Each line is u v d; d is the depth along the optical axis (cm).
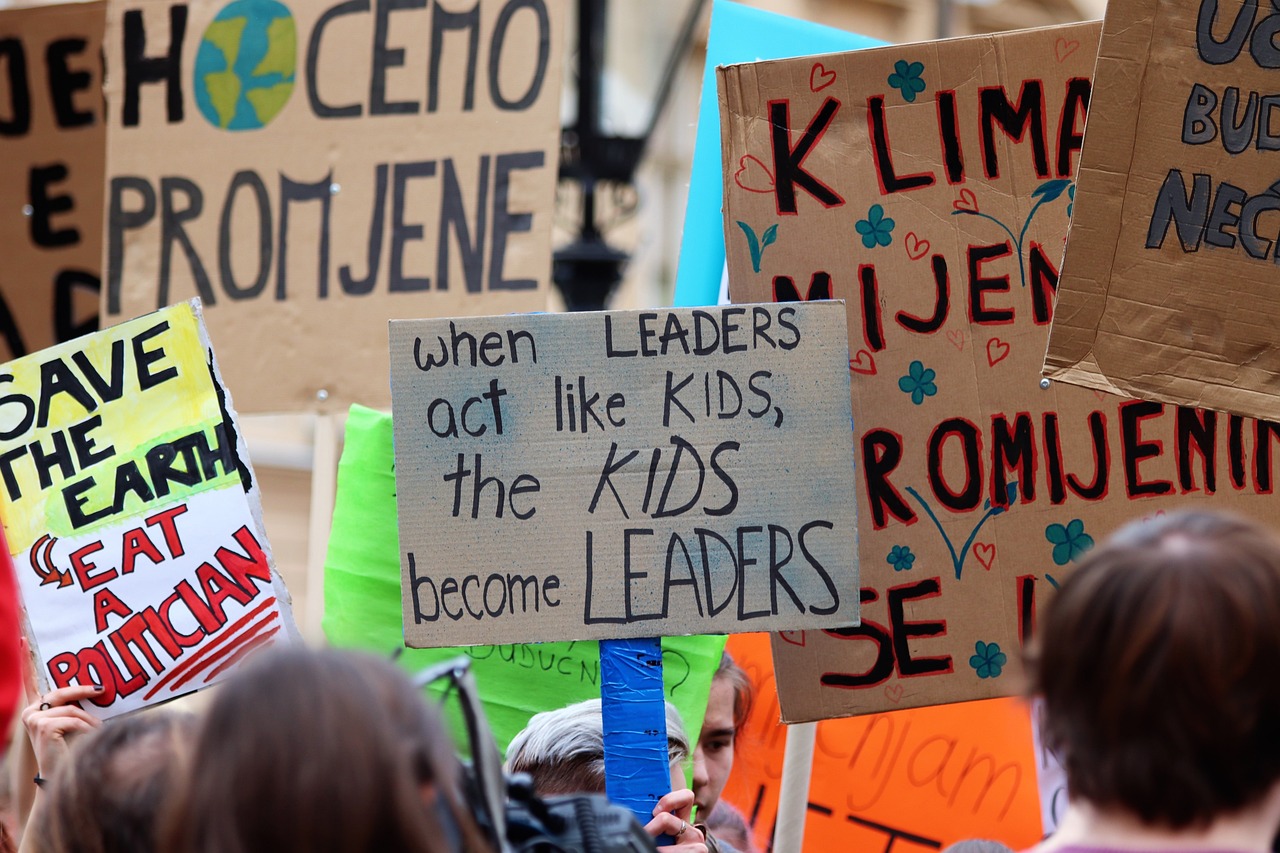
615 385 509
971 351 559
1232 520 260
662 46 2500
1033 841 667
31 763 550
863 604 554
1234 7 483
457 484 506
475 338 511
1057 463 554
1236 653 240
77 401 564
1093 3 2480
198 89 797
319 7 789
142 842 293
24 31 866
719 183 724
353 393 767
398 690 249
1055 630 258
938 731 688
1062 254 557
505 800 308
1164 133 486
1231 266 484
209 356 561
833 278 566
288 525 1820
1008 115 561
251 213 786
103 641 550
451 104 776
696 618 499
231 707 240
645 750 492
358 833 230
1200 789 240
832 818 690
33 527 558
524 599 502
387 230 774
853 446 524
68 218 862
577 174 1084
